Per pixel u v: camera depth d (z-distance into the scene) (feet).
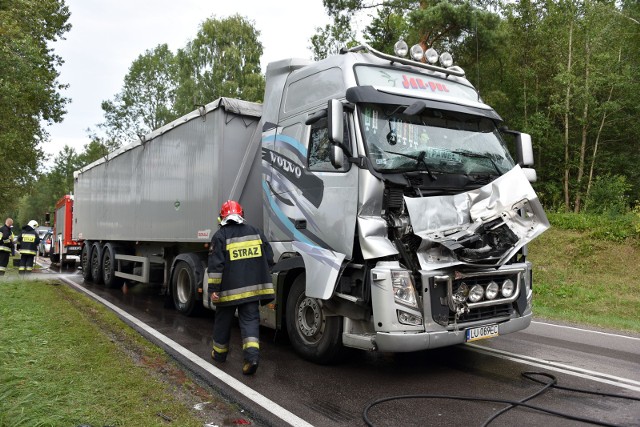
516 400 14.83
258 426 12.97
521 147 20.11
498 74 73.97
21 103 63.41
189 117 27.86
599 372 17.84
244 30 131.54
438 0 63.87
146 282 34.76
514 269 17.49
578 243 48.49
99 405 13.48
